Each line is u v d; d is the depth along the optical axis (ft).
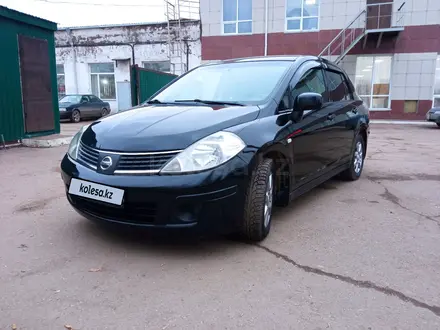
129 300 7.38
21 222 11.44
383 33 54.29
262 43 59.47
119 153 8.86
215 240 10.16
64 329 6.51
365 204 13.80
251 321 6.78
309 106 11.02
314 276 8.39
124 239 10.16
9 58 25.39
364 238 10.57
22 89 26.63
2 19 24.62
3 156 22.67
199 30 62.75
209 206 8.52
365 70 57.57
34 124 27.99
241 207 9.15
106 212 9.07
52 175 17.80
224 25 60.90
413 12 54.39
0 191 14.97
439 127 48.19
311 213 12.69
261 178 9.53
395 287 7.99
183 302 7.32
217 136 8.96
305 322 6.77
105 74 69.77
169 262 8.91
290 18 58.08
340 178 17.46
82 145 10.04
